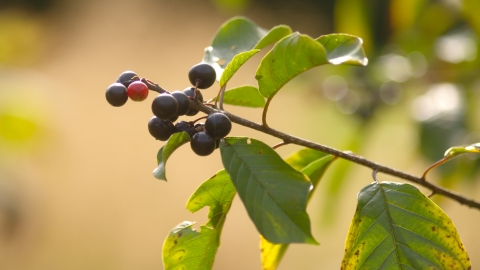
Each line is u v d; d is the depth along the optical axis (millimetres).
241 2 4090
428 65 3301
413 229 1601
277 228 1329
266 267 2109
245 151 1480
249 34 2174
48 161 7090
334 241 6309
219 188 1699
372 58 3559
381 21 3531
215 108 1652
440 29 3311
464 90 3039
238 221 7090
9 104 3438
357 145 3461
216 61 2074
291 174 1414
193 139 1474
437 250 1576
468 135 2859
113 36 9375
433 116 2941
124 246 6578
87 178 7305
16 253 6234
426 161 2891
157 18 9250
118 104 1548
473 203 1851
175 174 7543
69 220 6793
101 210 6930
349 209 6312
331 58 1557
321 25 10109
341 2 3525
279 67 1552
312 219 5797
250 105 1936
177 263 1754
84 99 8500
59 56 9305
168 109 1451
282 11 10266
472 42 3174
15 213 4266
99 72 8883
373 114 3438
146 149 7719
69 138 7859
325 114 4176
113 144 7848
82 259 6461
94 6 9898
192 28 9320
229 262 6645
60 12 10477
